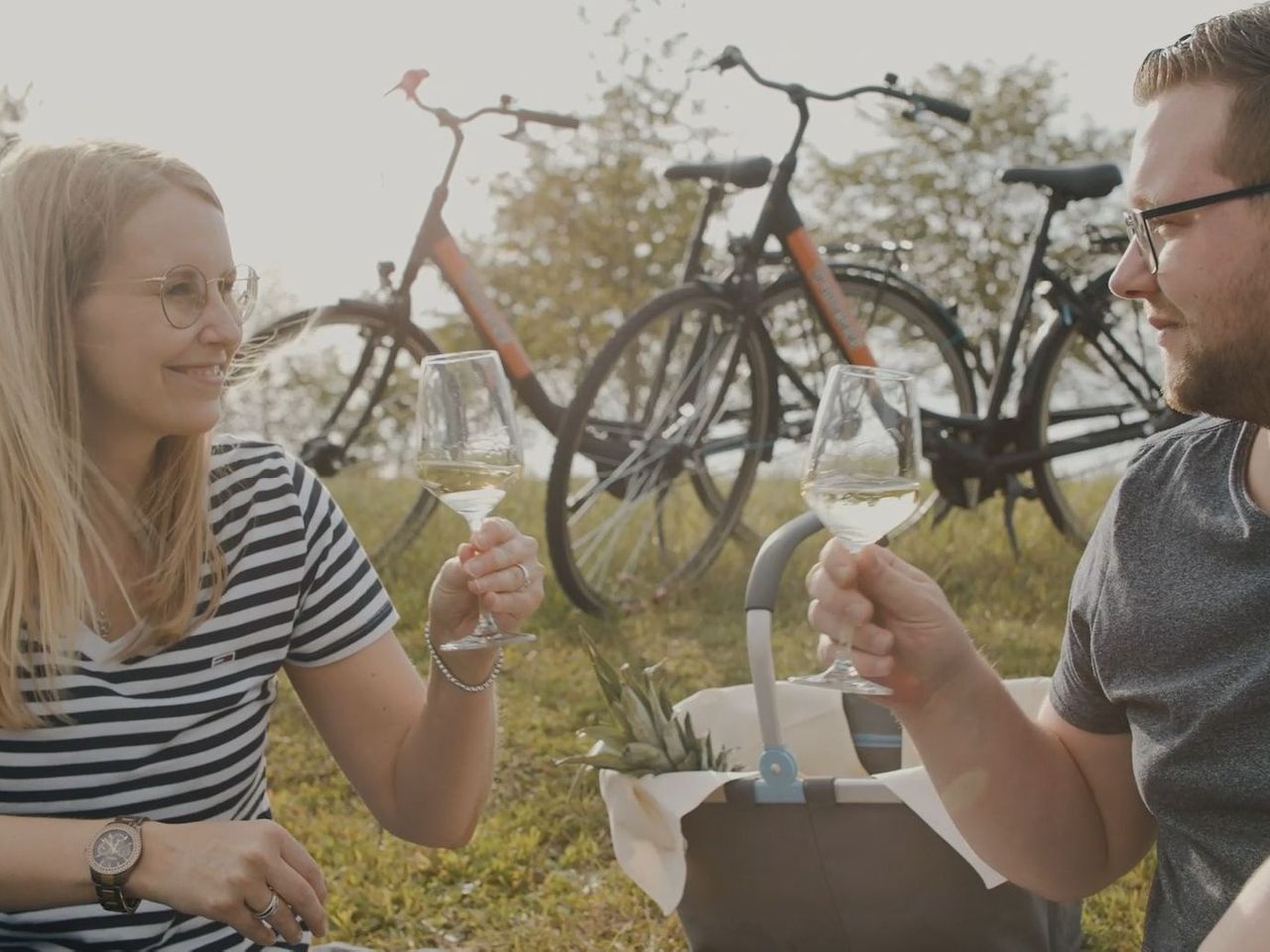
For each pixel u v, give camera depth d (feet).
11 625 5.34
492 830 10.37
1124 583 5.26
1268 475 4.98
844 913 6.98
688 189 46.52
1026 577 15.88
